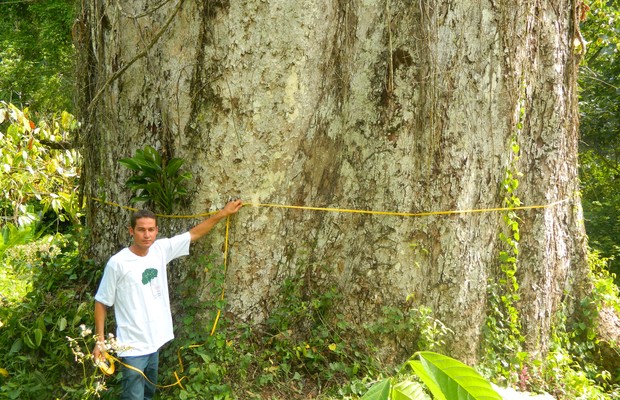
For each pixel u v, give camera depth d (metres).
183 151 4.75
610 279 5.87
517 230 4.96
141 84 4.91
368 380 4.54
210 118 4.64
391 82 4.63
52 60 13.16
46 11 13.10
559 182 5.45
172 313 4.83
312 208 4.87
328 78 4.81
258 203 4.73
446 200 4.73
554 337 5.43
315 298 4.89
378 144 4.77
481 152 4.80
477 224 4.87
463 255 4.80
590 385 5.20
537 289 5.25
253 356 4.63
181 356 4.60
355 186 4.89
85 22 5.34
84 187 5.68
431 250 4.76
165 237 4.85
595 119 10.65
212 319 4.68
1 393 4.51
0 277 7.02
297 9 4.54
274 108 4.63
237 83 4.59
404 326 4.73
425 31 4.59
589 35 9.58
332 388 4.54
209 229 4.58
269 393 4.48
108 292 4.05
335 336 4.77
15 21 13.92
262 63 4.57
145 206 5.01
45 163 6.45
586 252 5.94
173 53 4.73
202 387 4.32
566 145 5.53
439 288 4.78
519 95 4.91
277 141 4.67
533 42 5.14
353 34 4.79
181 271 4.84
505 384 4.83
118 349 3.85
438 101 4.64
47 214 10.62
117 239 5.27
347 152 4.89
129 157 5.05
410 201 4.74
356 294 4.84
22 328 4.90
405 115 4.69
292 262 4.90
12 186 6.21
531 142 5.30
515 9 4.77
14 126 6.01
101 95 5.14
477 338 4.91
